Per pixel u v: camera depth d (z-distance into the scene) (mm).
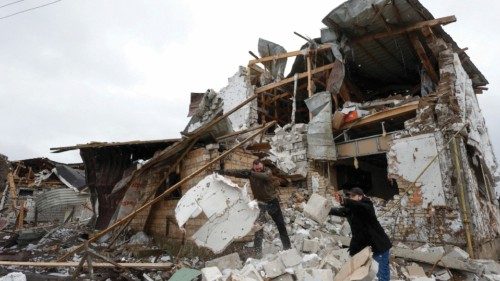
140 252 5887
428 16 9016
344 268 3666
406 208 8180
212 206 4348
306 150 10281
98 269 4562
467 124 8117
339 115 10078
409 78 12992
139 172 6965
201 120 11711
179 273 3838
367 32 10125
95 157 8477
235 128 12648
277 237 6508
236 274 3781
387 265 3807
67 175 16172
